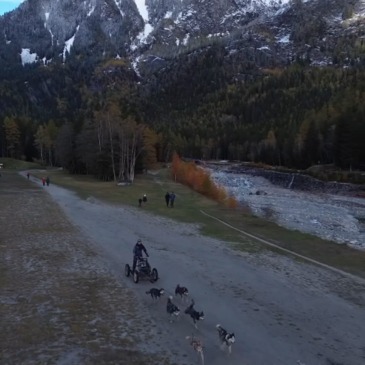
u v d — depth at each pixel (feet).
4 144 477.77
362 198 241.55
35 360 43.14
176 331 50.85
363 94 483.51
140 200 155.94
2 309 56.03
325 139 392.68
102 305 58.49
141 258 69.87
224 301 61.31
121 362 43.01
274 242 101.45
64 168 348.38
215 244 97.76
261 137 584.81
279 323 54.03
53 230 108.68
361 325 54.29
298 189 288.92
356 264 83.66
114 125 268.82
